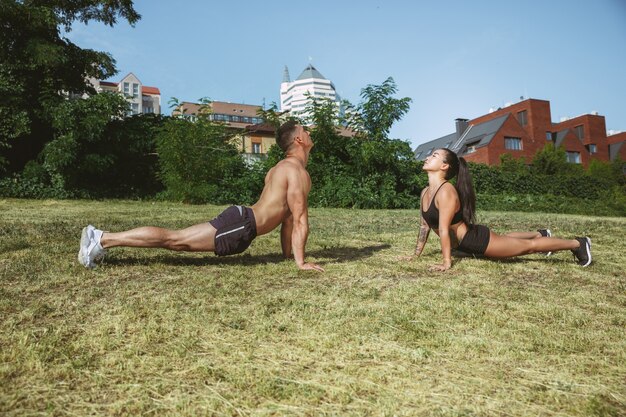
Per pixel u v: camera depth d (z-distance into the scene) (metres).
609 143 60.53
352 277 3.52
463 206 4.04
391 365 1.86
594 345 2.14
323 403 1.55
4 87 13.30
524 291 3.19
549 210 20.47
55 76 15.49
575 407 1.55
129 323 2.30
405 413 1.49
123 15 17.28
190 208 11.75
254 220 3.61
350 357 1.94
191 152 14.01
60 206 11.34
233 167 16.12
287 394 1.59
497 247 4.09
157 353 1.94
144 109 91.62
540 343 2.14
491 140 44.34
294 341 2.11
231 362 1.86
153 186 16.75
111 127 15.55
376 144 15.98
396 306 2.70
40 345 1.96
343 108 17.20
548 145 36.50
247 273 3.55
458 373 1.80
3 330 2.17
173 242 3.50
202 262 3.98
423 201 4.29
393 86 16.66
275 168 3.80
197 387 1.64
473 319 2.50
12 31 14.53
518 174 24.89
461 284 3.36
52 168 13.75
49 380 1.67
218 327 2.26
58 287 3.02
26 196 13.53
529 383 1.73
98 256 3.51
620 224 9.96
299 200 3.72
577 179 26.30
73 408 1.49
